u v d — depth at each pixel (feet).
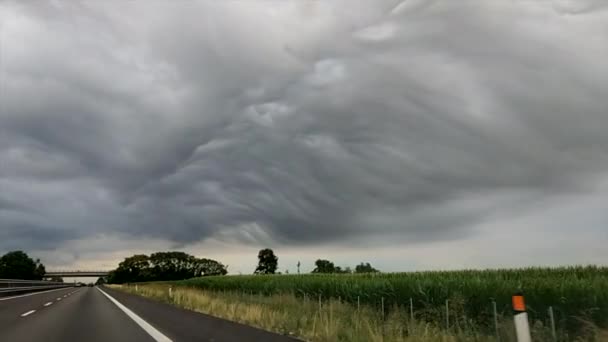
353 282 104.47
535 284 65.46
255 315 57.93
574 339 49.60
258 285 148.05
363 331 44.45
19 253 597.11
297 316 57.93
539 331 47.91
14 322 61.57
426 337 42.09
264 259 521.65
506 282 69.21
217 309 75.46
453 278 87.25
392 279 94.07
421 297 77.41
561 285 61.31
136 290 209.15
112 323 59.88
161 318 64.95
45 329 53.31
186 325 52.95
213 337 43.86
